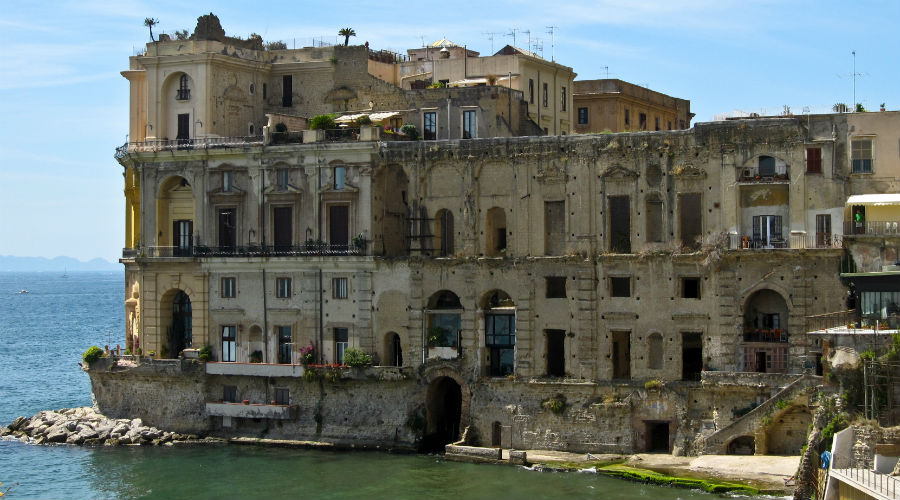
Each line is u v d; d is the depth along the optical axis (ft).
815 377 310.65
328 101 422.41
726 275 334.24
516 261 357.00
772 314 336.70
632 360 344.28
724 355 334.24
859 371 287.69
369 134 375.86
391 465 341.41
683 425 333.83
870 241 321.73
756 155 334.03
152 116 413.59
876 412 279.90
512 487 310.04
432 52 485.97
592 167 350.84
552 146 355.36
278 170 387.96
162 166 403.13
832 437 281.74
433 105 391.86
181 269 398.01
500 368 365.61
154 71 413.59
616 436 341.21
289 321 383.45
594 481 313.94
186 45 409.90
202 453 362.94
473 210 365.61
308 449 367.25
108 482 328.70
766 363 330.75
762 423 317.63
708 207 338.75
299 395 376.27
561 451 346.33
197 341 395.34
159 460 354.13
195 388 386.73
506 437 353.51
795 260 327.88
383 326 373.20
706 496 294.05
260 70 426.51
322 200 380.78
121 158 413.59
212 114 408.26
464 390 361.71
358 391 370.12
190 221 404.36
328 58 422.41
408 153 373.20
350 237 376.89
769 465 308.19
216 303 393.50
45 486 325.01
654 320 342.44
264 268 386.52
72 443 380.58
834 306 324.80
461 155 366.84
